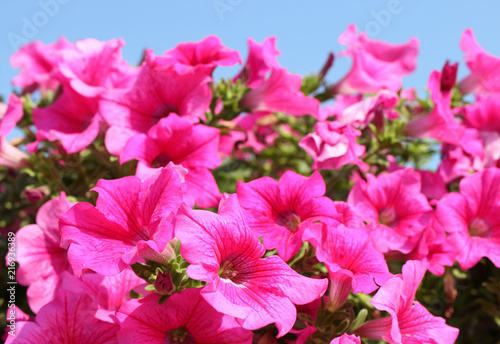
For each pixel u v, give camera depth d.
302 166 0.81
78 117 0.71
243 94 0.74
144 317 0.55
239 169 0.85
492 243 0.68
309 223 0.60
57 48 0.83
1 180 0.78
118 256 0.56
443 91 0.74
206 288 0.53
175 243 0.57
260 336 0.60
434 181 0.73
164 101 0.69
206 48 0.70
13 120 0.71
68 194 0.71
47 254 0.64
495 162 0.75
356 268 0.60
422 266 0.59
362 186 0.68
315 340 0.60
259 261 0.57
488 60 0.80
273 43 0.74
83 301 0.58
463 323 0.75
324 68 0.80
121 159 0.64
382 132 0.74
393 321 0.56
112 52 0.71
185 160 0.66
